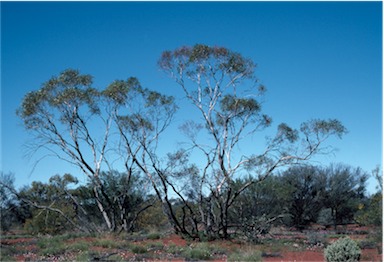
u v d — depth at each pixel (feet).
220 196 72.18
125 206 84.84
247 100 71.46
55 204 94.32
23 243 65.05
